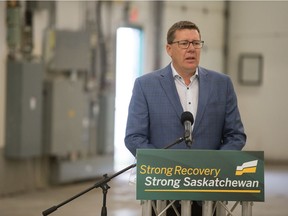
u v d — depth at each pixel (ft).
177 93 12.19
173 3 44.06
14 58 31.65
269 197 32.35
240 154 10.26
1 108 31.24
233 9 48.80
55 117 33.35
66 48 34.04
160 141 12.12
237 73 49.01
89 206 28.94
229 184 10.24
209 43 47.65
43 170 34.14
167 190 10.18
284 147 48.49
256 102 48.91
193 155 10.21
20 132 31.22
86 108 36.01
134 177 11.19
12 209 27.86
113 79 38.47
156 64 42.65
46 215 11.22
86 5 36.55
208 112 12.12
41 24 33.47
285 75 48.24
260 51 48.65
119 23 39.11
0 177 31.24
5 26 31.30
